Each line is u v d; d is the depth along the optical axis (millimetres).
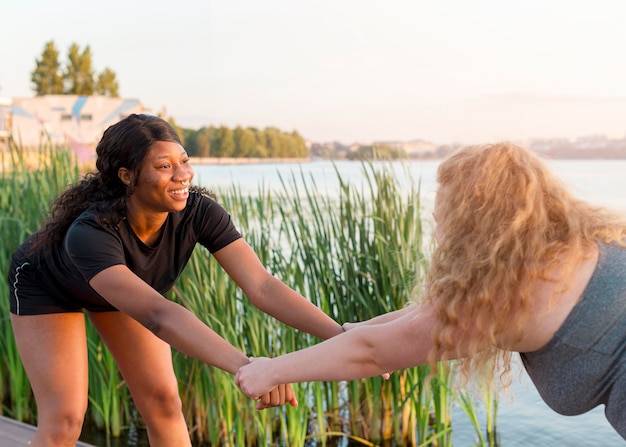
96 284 1883
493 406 3471
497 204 1443
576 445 3281
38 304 2135
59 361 2133
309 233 3316
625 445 3252
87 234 1908
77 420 2160
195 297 3268
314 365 1625
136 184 1923
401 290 3156
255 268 2160
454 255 1478
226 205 3488
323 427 3324
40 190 3951
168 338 1821
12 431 2969
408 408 3344
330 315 3303
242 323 3307
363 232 3250
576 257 1407
